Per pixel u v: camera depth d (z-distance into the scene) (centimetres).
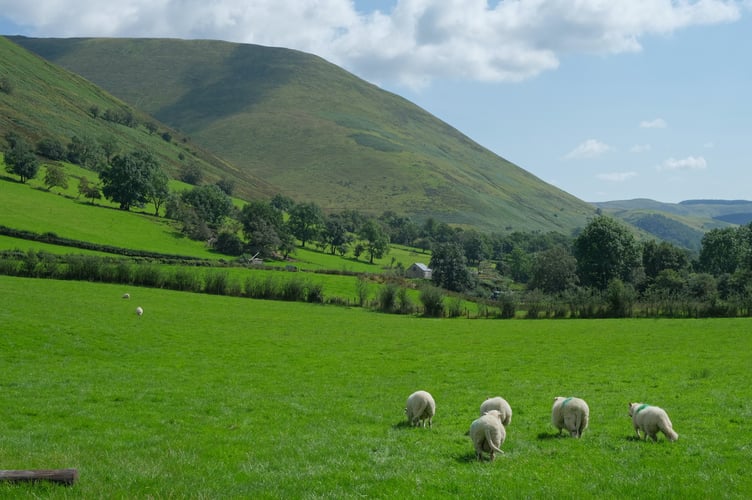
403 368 3872
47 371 3316
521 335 5947
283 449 1820
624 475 1500
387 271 17112
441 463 1627
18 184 16050
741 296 8644
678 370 3544
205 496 1277
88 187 17075
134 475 1452
